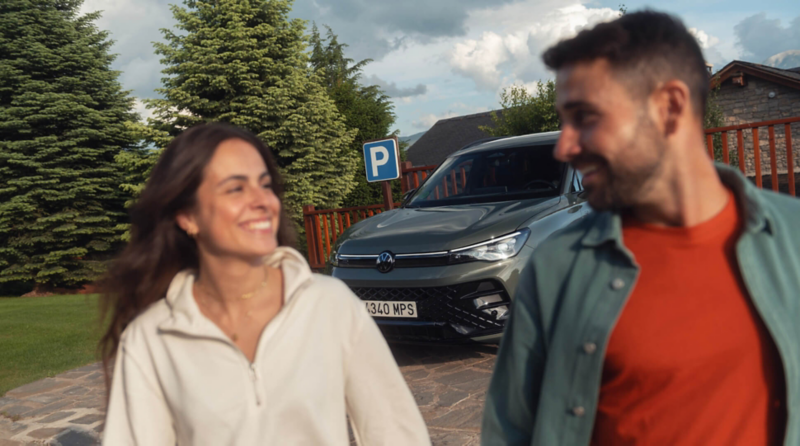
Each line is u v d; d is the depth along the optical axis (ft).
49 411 15.94
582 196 16.97
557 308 4.36
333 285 5.16
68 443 13.69
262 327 5.01
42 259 64.54
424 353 17.58
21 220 64.28
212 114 74.08
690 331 3.85
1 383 19.02
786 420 3.72
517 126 80.12
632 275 4.02
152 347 4.93
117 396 5.08
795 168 65.16
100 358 5.56
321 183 78.64
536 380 4.58
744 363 3.80
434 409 13.38
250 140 5.16
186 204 4.96
